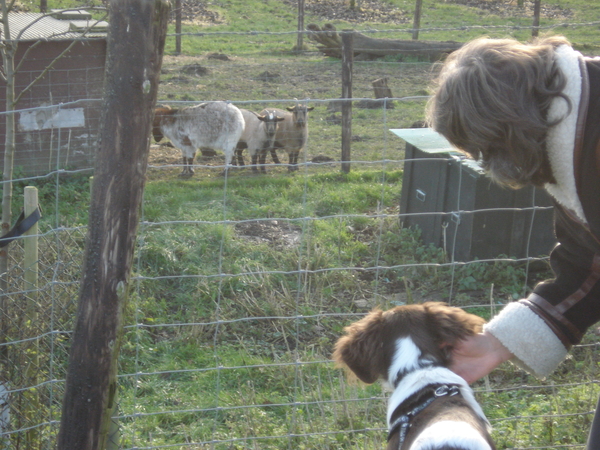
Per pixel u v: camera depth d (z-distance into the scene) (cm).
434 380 298
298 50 2053
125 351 479
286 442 395
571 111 261
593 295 290
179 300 568
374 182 940
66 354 413
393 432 299
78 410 321
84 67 930
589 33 2211
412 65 1788
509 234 626
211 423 415
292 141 1092
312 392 420
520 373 446
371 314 319
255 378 455
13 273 395
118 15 302
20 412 369
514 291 590
